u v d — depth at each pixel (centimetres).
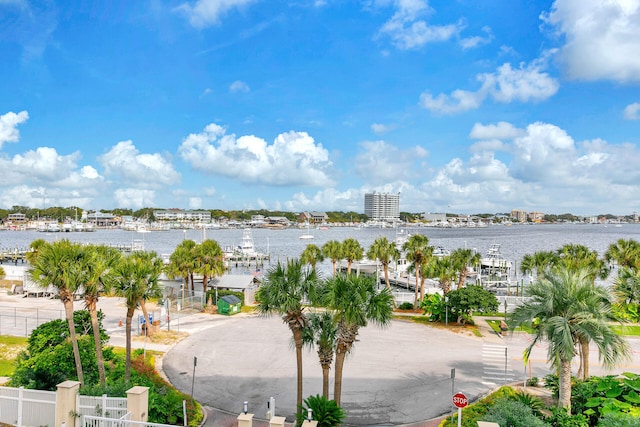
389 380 2597
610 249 4947
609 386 1936
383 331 3847
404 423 2019
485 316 4497
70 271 2002
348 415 2106
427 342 3478
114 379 2267
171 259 4775
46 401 1509
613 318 1827
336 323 2003
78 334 2495
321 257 5772
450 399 2300
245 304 5162
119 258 2442
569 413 1792
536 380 2497
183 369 2805
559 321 1719
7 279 6444
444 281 4631
